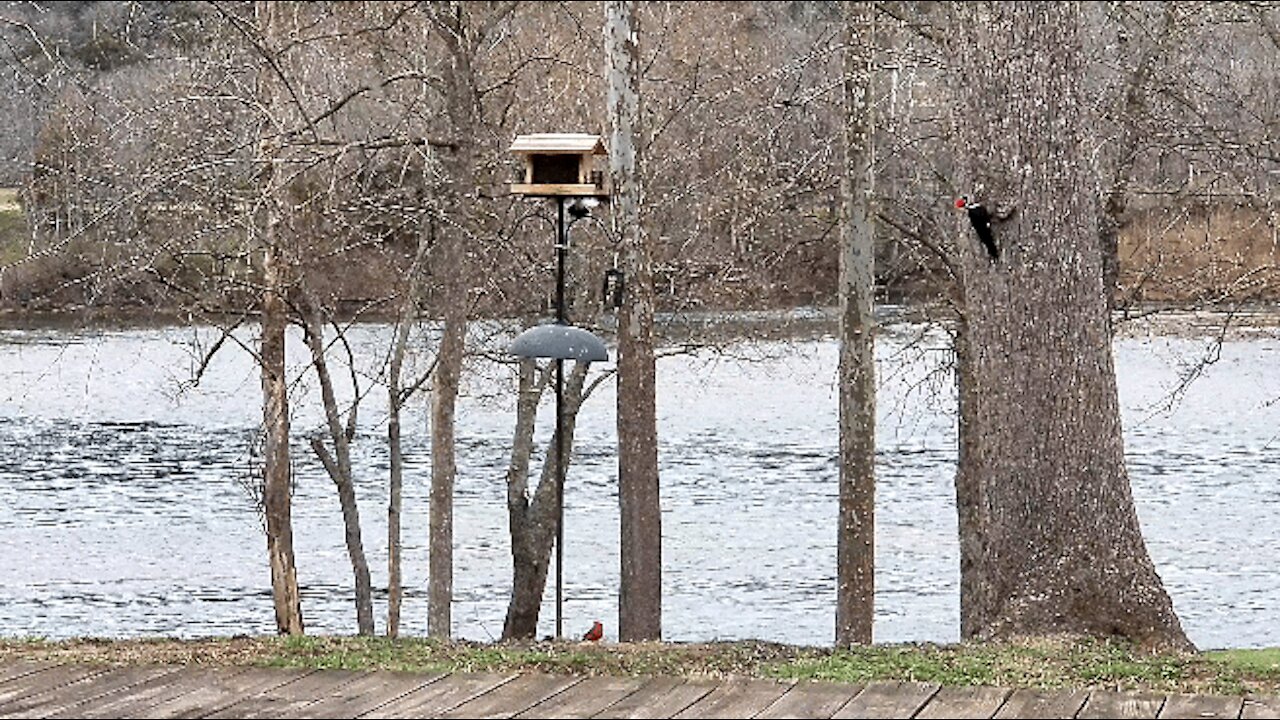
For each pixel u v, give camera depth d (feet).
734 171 124.16
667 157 115.24
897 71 98.02
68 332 180.14
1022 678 46.32
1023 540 68.54
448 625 102.83
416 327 153.07
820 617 132.16
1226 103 99.71
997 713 41.22
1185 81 98.17
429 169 92.38
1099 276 68.95
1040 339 67.97
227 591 140.87
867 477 96.27
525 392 125.39
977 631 75.87
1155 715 41.11
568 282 119.03
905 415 216.74
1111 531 67.87
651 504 99.09
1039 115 67.62
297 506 172.14
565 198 88.17
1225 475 187.73
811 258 123.03
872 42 91.76
